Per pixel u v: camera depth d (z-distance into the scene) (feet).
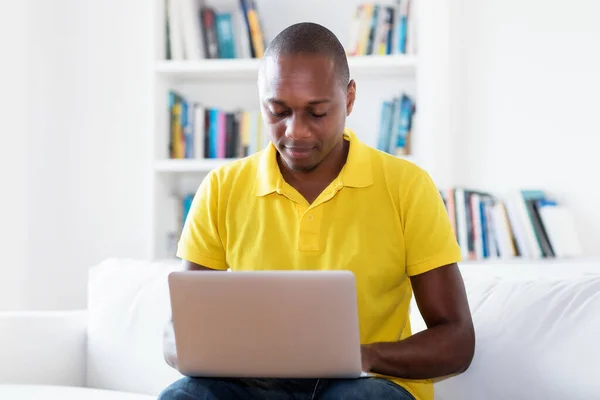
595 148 9.82
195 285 3.91
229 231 5.09
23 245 10.68
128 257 10.91
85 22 11.05
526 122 10.02
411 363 4.27
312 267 4.83
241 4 10.04
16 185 10.48
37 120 10.91
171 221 10.19
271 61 4.58
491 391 5.40
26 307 10.80
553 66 9.96
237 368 4.04
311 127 4.58
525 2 10.03
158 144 9.99
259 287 3.85
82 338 7.25
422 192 4.88
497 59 10.10
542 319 5.38
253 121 10.03
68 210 11.00
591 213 9.80
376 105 10.45
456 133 10.18
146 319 6.88
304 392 4.44
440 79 9.71
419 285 4.79
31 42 10.76
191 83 10.78
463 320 4.59
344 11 10.49
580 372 5.06
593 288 5.37
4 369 6.86
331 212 4.89
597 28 9.85
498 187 10.07
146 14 10.98
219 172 5.27
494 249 9.20
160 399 4.01
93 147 11.00
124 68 11.01
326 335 3.88
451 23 10.21
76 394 6.20
